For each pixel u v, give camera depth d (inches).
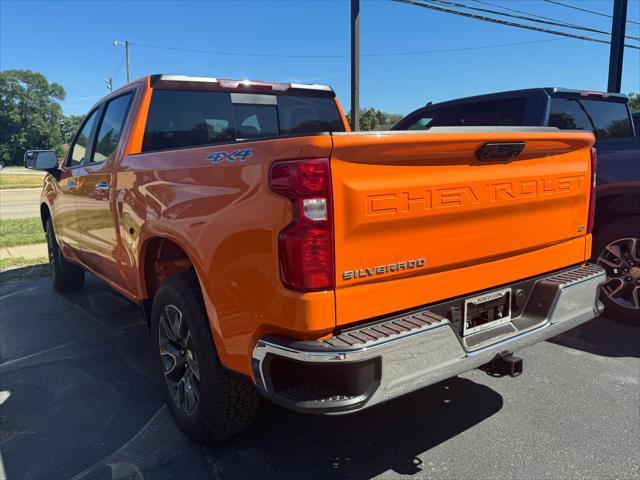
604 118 205.8
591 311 118.4
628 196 170.9
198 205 99.2
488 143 93.6
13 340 181.3
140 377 149.4
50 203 219.5
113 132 157.8
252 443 113.9
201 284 99.4
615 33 495.5
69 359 163.5
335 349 77.6
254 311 87.4
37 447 114.0
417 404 129.4
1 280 269.4
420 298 91.9
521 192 105.0
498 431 116.3
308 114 184.2
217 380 102.3
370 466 104.9
